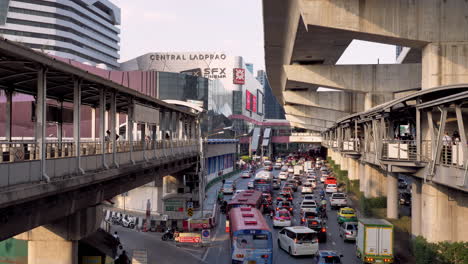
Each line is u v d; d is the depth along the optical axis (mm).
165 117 37250
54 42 151625
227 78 164375
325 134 123312
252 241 26016
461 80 29359
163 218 42125
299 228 31953
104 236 31422
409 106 27594
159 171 32531
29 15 147250
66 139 28781
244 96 180875
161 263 29781
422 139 28500
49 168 14438
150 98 26688
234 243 26094
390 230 26859
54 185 14000
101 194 20922
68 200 17062
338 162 101625
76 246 21891
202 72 162750
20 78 17719
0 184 11656
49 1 150750
